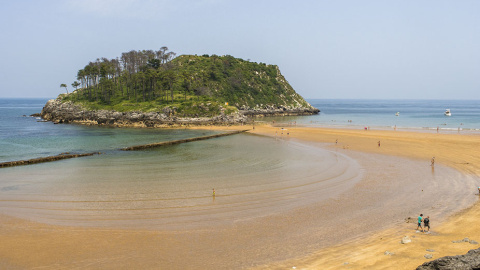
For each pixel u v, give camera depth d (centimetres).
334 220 3356
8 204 3875
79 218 3434
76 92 18512
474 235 2792
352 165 5978
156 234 3047
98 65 17688
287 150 7681
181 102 15412
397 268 2244
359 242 2789
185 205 3844
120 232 3088
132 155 7081
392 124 14162
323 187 4584
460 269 1947
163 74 16138
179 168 5800
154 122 13450
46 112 17050
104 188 4531
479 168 5600
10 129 12050
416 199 3988
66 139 9519
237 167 5875
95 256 2614
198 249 2738
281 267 2388
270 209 3719
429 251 2488
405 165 5944
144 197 4134
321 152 7369
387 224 3203
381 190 4406
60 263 2502
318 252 2627
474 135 9881
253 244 2820
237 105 19325
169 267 2441
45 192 4350
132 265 2473
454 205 3706
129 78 18425
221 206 3816
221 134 10506
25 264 2481
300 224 3266
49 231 3103
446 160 6325
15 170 5666
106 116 14438
